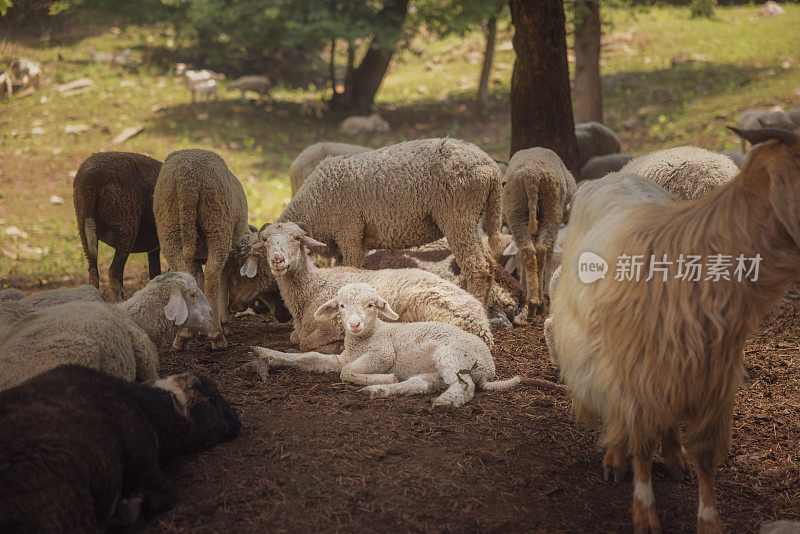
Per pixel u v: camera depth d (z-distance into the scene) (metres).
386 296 5.80
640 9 30.31
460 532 3.38
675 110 18.75
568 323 3.72
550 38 9.53
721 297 2.97
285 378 5.30
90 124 18.27
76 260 11.05
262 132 19.08
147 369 4.52
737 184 3.01
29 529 2.77
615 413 3.31
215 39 25.08
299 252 5.80
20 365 3.79
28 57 23.61
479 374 5.05
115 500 3.24
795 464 4.18
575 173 9.87
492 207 6.70
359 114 21.19
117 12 23.16
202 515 3.45
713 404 3.13
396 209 6.56
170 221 6.28
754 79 20.19
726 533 3.46
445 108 22.08
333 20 20.34
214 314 6.20
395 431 4.36
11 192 14.24
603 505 3.67
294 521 3.42
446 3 20.83
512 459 4.11
